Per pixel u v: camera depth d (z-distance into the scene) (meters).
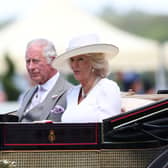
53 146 13.01
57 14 38.53
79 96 14.84
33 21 38.59
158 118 13.34
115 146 13.15
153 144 13.36
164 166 12.76
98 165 13.09
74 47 14.96
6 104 35.41
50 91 16.73
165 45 41.97
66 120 14.37
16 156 12.97
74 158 13.06
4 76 43.97
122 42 38.84
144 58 39.09
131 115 13.16
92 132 13.10
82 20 38.19
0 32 39.41
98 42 15.00
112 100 14.16
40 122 13.12
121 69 41.59
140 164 13.25
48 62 17.06
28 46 17.30
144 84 44.81
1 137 12.92
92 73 14.66
